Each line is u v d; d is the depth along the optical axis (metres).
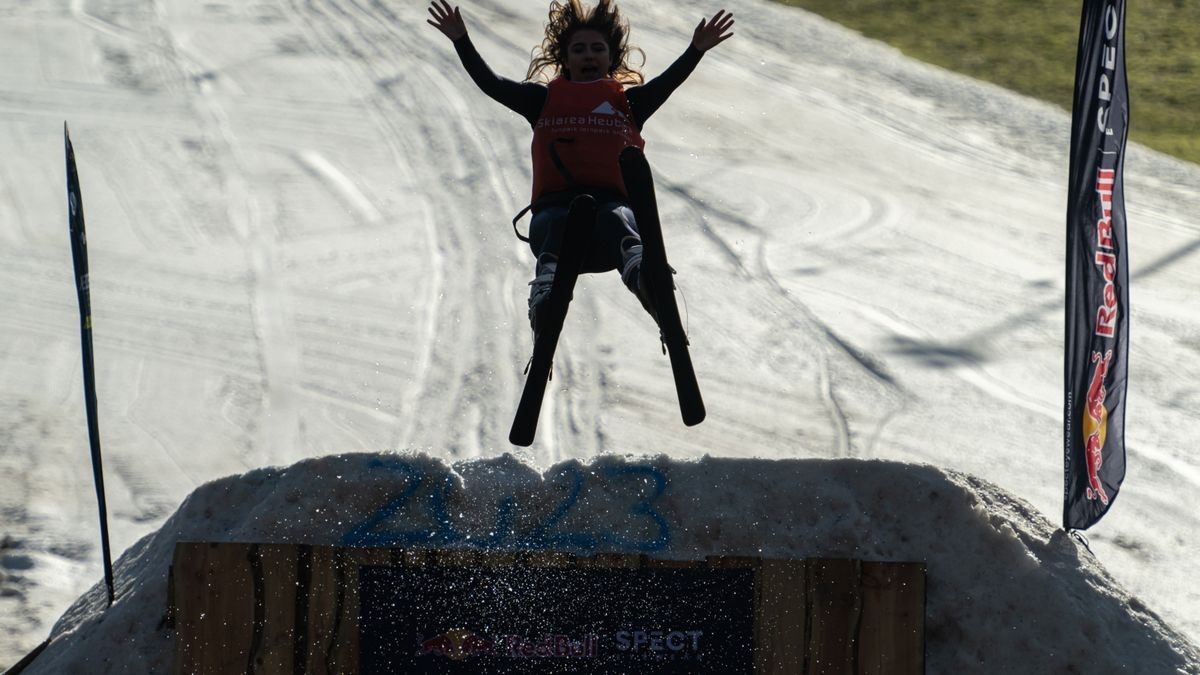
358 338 32.34
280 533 15.07
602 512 15.31
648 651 14.47
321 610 14.42
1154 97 60.34
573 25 15.77
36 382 29.11
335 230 38.84
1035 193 48.16
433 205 41.09
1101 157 18.28
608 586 14.52
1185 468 28.89
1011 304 38.16
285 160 43.50
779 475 15.69
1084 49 18.03
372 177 42.81
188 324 32.56
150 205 39.50
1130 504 26.83
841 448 28.41
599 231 14.27
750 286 37.47
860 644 14.41
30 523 22.94
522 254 38.09
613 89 15.02
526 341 32.75
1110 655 15.16
